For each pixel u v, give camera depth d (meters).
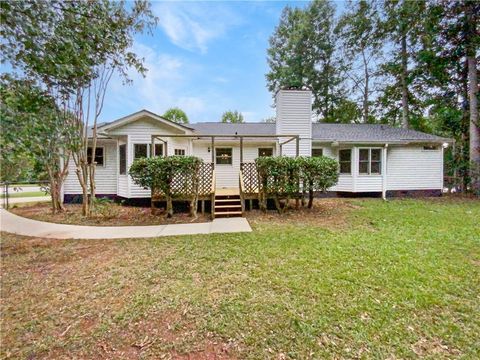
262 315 2.95
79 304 3.24
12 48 3.52
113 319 2.92
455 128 14.96
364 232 6.39
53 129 3.76
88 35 4.82
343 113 23.84
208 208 9.77
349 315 2.93
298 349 2.44
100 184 12.12
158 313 3.02
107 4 5.90
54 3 3.84
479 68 13.97
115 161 12.24
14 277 4.01
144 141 10.80
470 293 3.38
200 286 3.65
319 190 9.38
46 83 4.41
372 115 22.39
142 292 3.51
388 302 3.18
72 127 4.59
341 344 2.50
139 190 10.78
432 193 13.36
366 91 22.38
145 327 2.78
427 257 4.60
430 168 13.34
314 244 5.41
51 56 3.79
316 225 7.21
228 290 3.53
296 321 2.83
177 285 3.69
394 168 13.20
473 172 13.22
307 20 23.34
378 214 8.59
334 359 2.31
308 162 8.77
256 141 12.75
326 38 23.34
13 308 3.16
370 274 3.94
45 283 3.81
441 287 3.53
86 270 4.27
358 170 12.62
